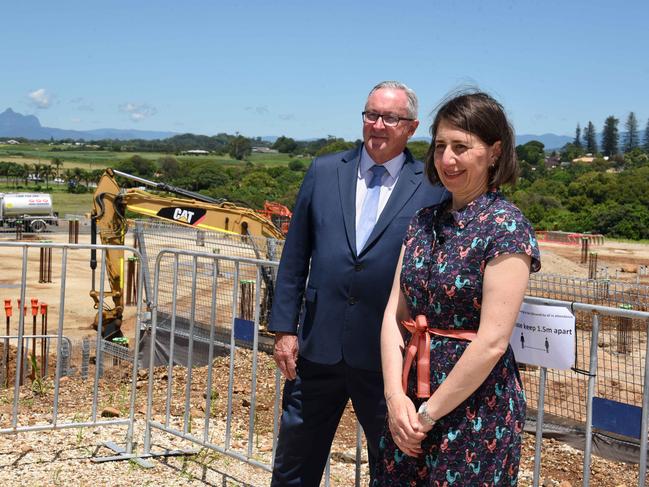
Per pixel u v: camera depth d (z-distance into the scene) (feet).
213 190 245.86
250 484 15.66
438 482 8.68
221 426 20.47
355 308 11.27
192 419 21.11
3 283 70.33
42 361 31.48
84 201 270.46
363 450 19.19
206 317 35.96
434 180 9.70
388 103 11.33
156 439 18.38
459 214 8.94
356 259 11.30
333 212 11.62
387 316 9.68
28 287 68.59
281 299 12.11
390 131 11.36
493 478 8.57
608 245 144.56
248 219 48.03
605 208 194.29
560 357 10.58
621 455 17.75
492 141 8.85
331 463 18.26
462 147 8.82
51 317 54.49
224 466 16.71
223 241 48.65
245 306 35.24
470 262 8.64
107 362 33.06
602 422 11.02
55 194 309.63
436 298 8.84
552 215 196.13
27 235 128.47
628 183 215.10
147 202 47.03
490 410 8.63
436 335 8.90
